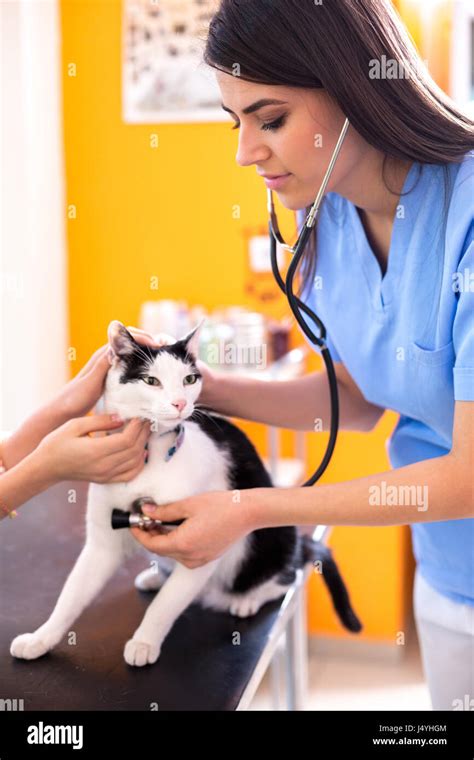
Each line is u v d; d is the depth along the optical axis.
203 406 1.07
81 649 0.86
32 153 2.24
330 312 1.02
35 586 1.00
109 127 2.38
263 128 0.80
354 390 1.13
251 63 0.74
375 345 0.96
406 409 0.97
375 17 0.75
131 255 2.45
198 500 0.80
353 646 2.32
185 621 0.95
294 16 0.72
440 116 0.79
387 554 2.25
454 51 2.21
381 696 2.09
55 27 2.33
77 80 2.37
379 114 0.76
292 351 2.23
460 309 0.79
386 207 0.91
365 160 0.85
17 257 2.26
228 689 0.79
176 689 0.78
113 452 0.81
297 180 0.83
